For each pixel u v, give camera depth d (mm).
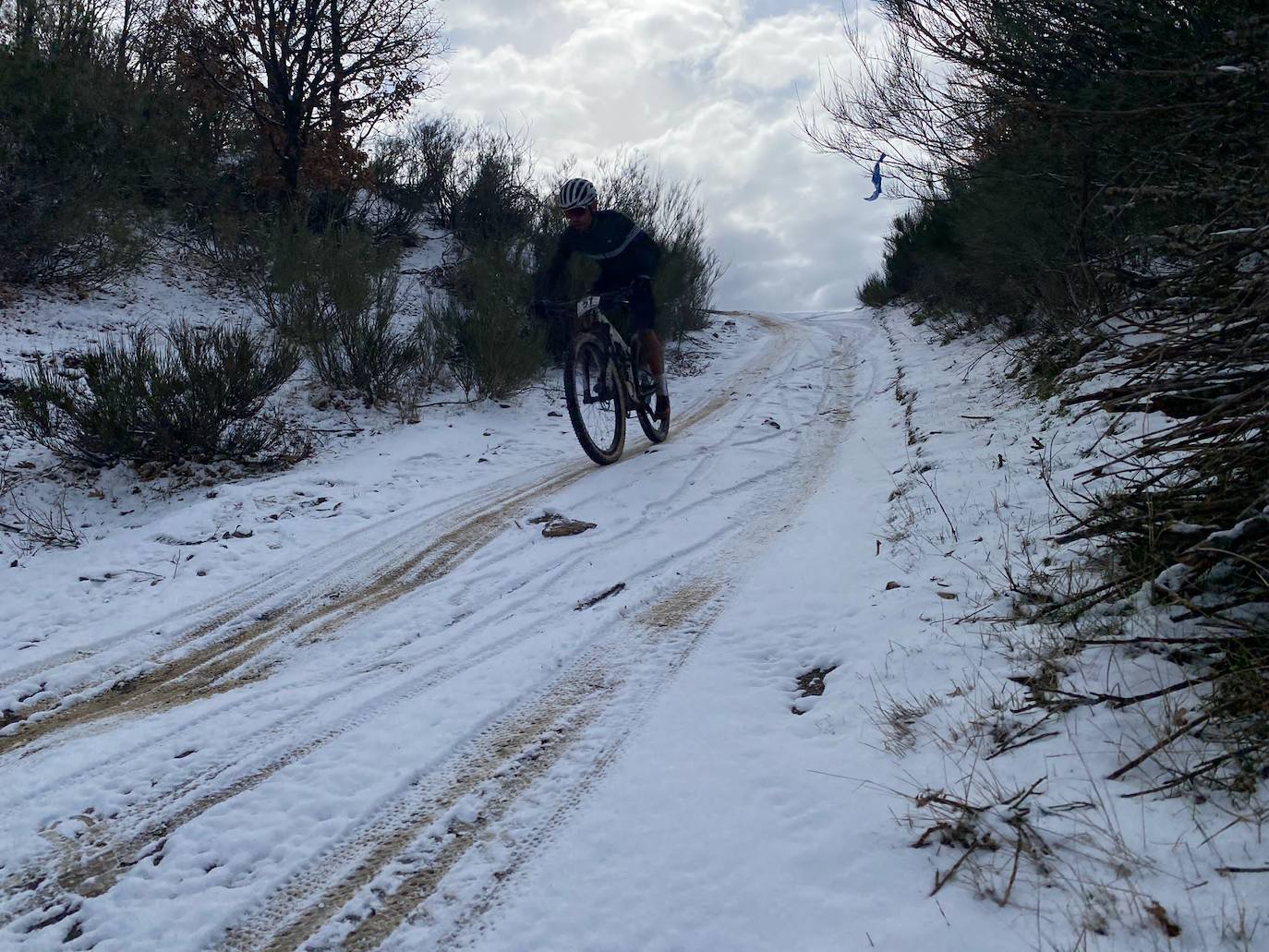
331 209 12711
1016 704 2420
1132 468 2928
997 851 1912
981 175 6797
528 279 10570
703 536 4793
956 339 9586
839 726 2621
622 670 3279
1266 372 2639
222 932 2109
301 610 4176
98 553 5043
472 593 4242
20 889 2312
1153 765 2045
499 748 2816
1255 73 3732
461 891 2156
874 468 5590
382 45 12602
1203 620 2400
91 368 6391
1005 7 5324
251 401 6863
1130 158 5168
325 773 2742
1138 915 1648
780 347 12664
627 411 6656
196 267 10570
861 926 1787
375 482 6191
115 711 3314
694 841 2178
